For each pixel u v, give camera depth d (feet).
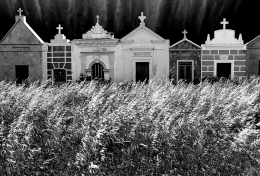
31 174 20.51
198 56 84.58
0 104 31.04
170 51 85.15
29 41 86.02
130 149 21.86
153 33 85.10
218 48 84.17
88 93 42.47
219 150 22.04
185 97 36.17
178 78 85.40
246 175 20.36
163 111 25.45
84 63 86.84
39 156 21.62
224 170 20.94
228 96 35.32
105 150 21.58
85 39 85.97
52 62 86.79
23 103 32.45
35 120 26.94
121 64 86.53
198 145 21.99
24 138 21.86
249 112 28.40
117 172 20.76
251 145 21.59
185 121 24.82
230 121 25.08
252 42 83.30
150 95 37.06
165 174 20.85
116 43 85.87
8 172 20.11
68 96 41.11
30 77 86.74
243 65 84.53
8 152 20.61
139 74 86.89
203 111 29.30
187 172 21.01
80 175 20.01
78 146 21.74
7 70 86.89
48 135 23.81
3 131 22.66
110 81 80.69
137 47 85.51
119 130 23.43
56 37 88.33
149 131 23.08
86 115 26.30
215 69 84.64
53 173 20.44
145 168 21.09
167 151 21.74
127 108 25.85
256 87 46.34
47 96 34.99
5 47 86.33
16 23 85.76
